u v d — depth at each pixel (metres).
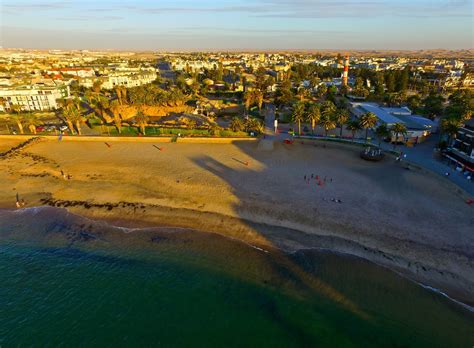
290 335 35.75
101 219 57.25
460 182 66.12
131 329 36.97
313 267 44.50
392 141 94.12
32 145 97.12
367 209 57.31
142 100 139.50
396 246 47.75
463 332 35.12
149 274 44.53
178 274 44.41
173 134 104.81
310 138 96.94
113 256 48.00
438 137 99.62
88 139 101.62
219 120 129.38
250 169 76.81
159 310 39.31
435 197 61.00
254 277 43.47
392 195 62.12
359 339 34.97
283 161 81.81
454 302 38.69
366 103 142.38
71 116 104.69
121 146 96.00
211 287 42.25
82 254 48.62
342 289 41.00
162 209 59.78
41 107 145.38
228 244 49.75
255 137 101.25
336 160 82.06
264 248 48.62
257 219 55.62
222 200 62.03
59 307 39.91
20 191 67.75
